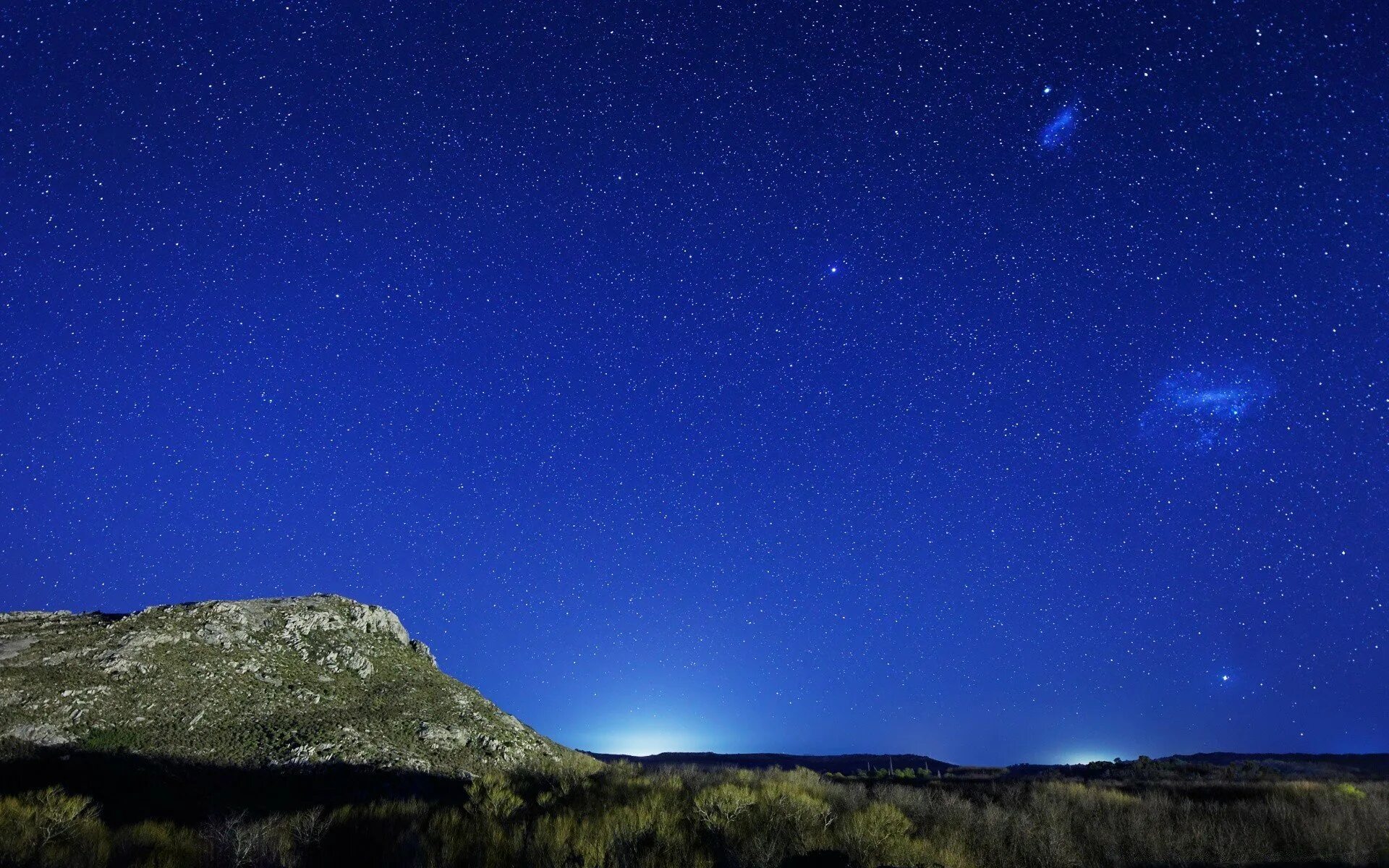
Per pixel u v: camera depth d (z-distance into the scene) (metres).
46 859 14.92
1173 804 24.08
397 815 21.17
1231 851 18.55
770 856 16.19
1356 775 47.81
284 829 17.98
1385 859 17.67
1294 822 20.36
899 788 29.09
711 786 23.75
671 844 16.95
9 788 24.36
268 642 47.72
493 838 17.25
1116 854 18.31
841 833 17.58
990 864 17.80
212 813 25.19
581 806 23.19
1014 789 29.23
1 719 30.64
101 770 27.98
